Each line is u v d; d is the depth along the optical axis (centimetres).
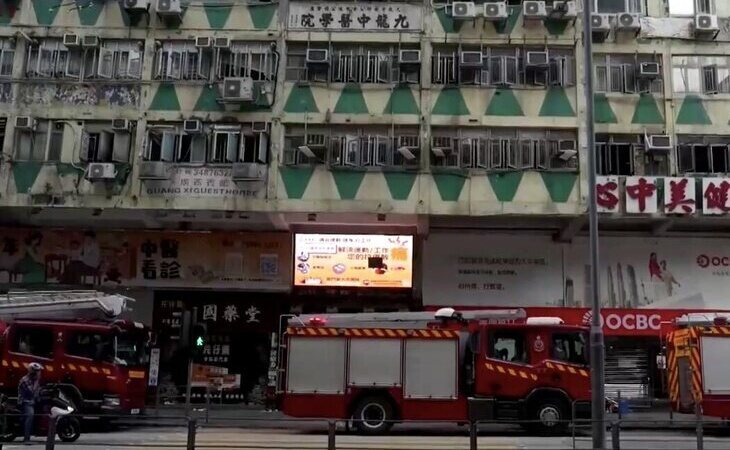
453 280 2342
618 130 2280
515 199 2227
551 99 2289
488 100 2295
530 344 1684
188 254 2406
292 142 2294
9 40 2328
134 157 2258
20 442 1244
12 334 1725
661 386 2284
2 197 2227
